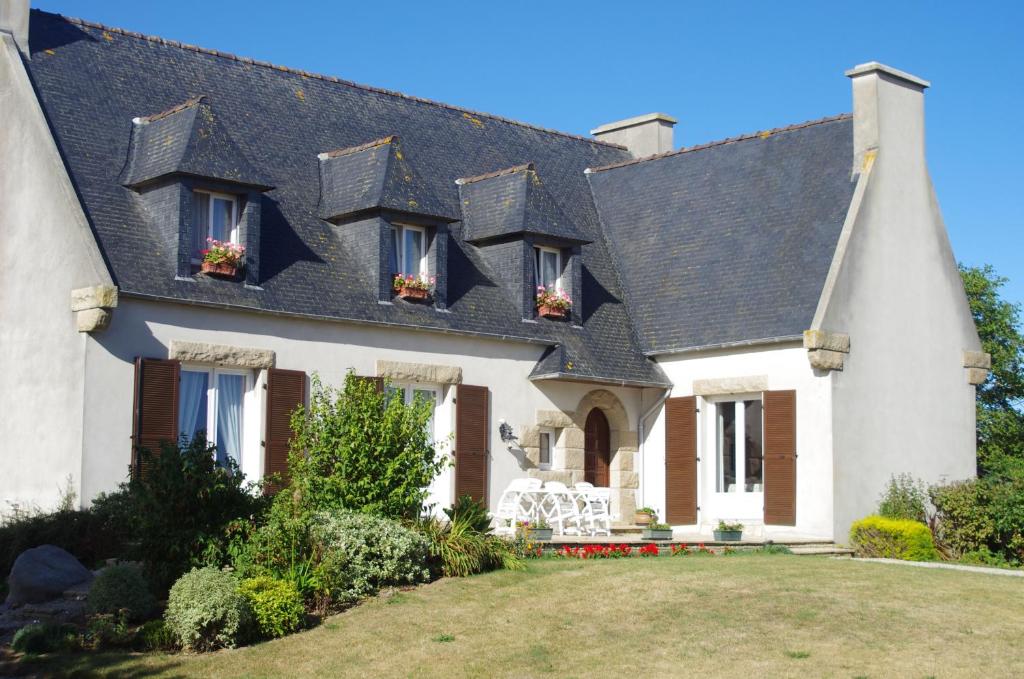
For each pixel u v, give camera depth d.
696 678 13.17
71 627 14.60
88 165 21.23
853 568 18.72
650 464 26.30
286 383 21.45
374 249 23.33
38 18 23.09
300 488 17.52
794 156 27.03
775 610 15.51
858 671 13.36
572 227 25.88
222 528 15.99
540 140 30.38
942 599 16.28
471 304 24.56
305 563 15.98
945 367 26.38
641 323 26.80
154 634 14.38
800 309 24.22
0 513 20.09
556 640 14.49
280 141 24.86
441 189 26.62
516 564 18.12
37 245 20.67
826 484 23.42
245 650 14.30
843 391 23.81
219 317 20.81
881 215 25.30
